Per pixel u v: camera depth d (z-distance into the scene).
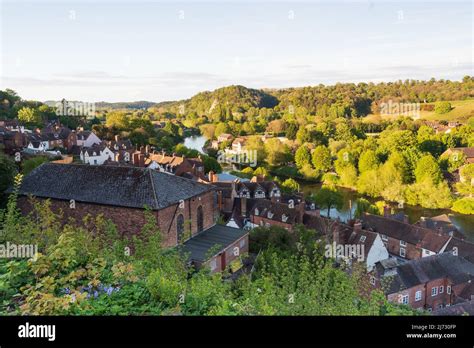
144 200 32.62
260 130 161.12
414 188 87.94
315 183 107.38
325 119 144.00
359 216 70.56
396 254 60.59
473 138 120.38
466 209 80.56
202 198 37.78
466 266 43.47
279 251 34.69
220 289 13.56
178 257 18.05
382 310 15.10
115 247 16.95
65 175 37.34
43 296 10.34
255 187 79.50
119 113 126.62
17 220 18.92
